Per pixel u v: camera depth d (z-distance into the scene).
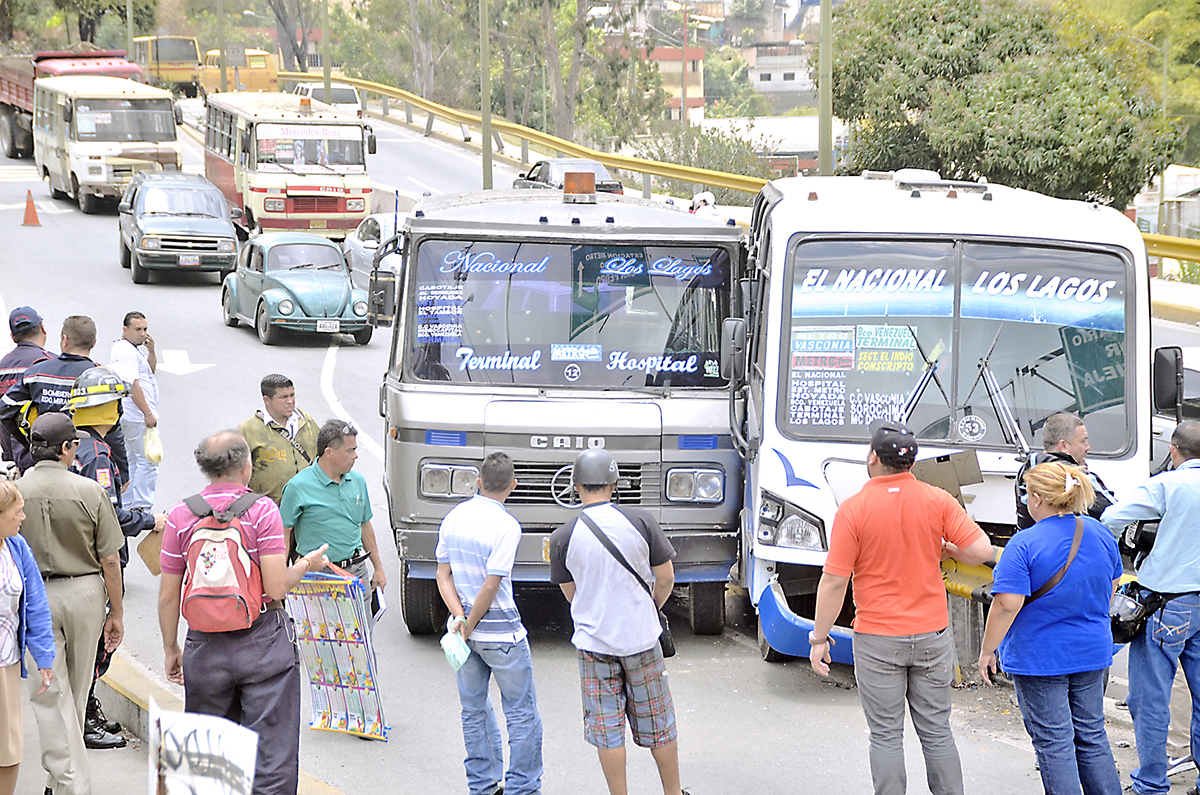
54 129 47.28
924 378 11.03
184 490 17.56
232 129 40.25
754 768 9.56
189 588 7.87
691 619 12.85
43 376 11.20
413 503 11.98
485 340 12.30
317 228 38.47
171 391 23.83
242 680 7.96
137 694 10.26
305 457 11.68
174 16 138.12
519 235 12.39
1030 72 34.91
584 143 86.25
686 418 12.05
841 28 37.28
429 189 52.03
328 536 10.26
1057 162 34.12
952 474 10.48
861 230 11.17
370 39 117.12
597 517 8.41
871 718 8.18
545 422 11.88
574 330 12.40
